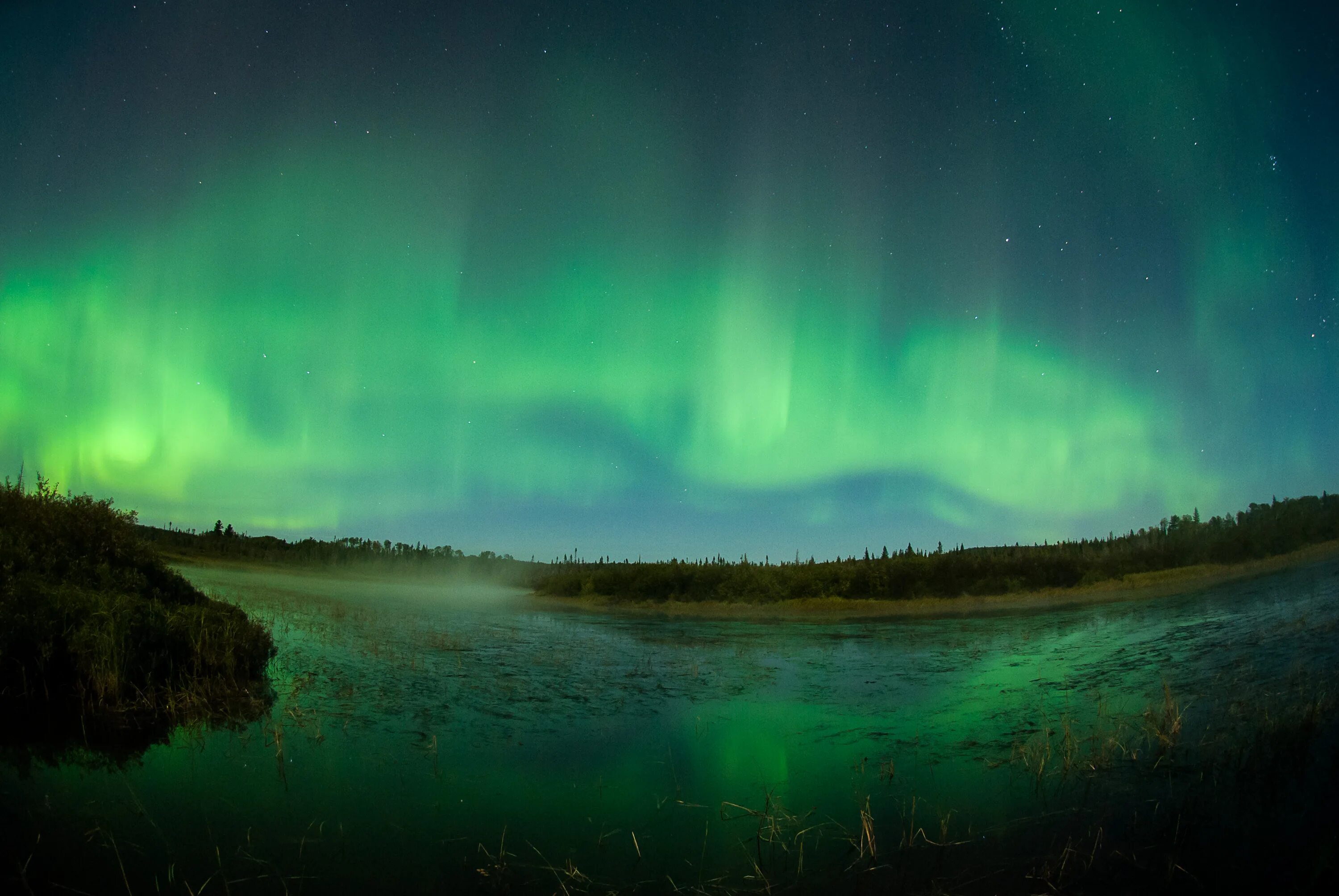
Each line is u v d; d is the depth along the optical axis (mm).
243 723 9938
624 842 6465
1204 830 6199
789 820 6922
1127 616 21156
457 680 13656
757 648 19484
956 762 8711
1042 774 7832
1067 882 5461
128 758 8289
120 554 15195
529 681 13820
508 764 8625
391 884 5582
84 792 7215
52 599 11266
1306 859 5562
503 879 5723
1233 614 17859
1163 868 5621
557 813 7133
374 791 7641
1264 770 7324
